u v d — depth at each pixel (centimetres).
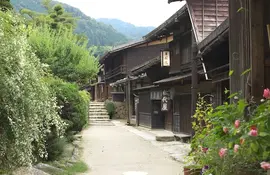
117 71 3350
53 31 1844
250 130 283
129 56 3141
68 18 2709
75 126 1141
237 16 509
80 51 1678
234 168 327
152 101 2172
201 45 866
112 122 2898
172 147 1342
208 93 1248
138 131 2091
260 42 454
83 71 1658
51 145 840
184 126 1630
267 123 283
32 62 531
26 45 507
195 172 516
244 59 480
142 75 2205
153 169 898
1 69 436
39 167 732
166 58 1655
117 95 3534
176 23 1436
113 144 1460
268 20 466
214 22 1129
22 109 459
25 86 477
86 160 1051
